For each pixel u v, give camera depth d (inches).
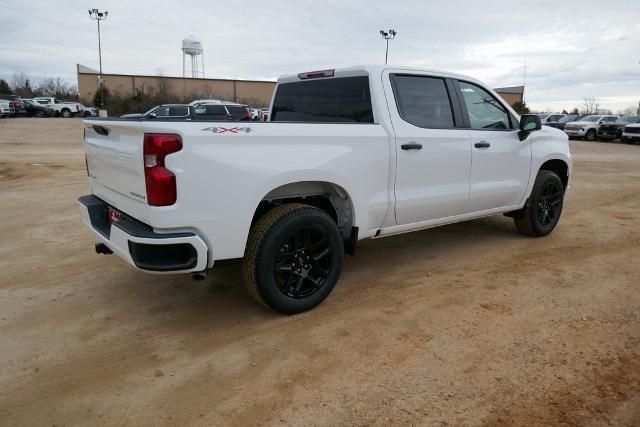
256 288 142.4
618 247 224.4
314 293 153.8
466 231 252.7
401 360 126.7
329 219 151.9
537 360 126.5
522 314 153.1
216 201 129.3
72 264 199.0
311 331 142.6
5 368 124.0
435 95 186.2
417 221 184.5
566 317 150.9
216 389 115.2
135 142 128.5
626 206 322.7
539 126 209.9
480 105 204.7
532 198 228.8
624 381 117.6
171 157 122.1
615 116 1176.8
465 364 124.6
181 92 2341.3
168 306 160.2
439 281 181.3
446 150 184.4
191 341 137.5
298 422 103.7
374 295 168.4
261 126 136.9
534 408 107.9
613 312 154.4
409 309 157.0
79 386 116.6
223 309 157.9
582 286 176.1
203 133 125.9
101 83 2055.9
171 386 116.5
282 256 144.7
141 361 127.4
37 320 149.8
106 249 157.9
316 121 190.9
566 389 114.5
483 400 110.6
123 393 113.9
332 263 155.9
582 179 458.3
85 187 373.4
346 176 154.8
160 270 127.0
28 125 1189.1
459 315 152.6
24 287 175.3
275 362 126.4
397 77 176.6
